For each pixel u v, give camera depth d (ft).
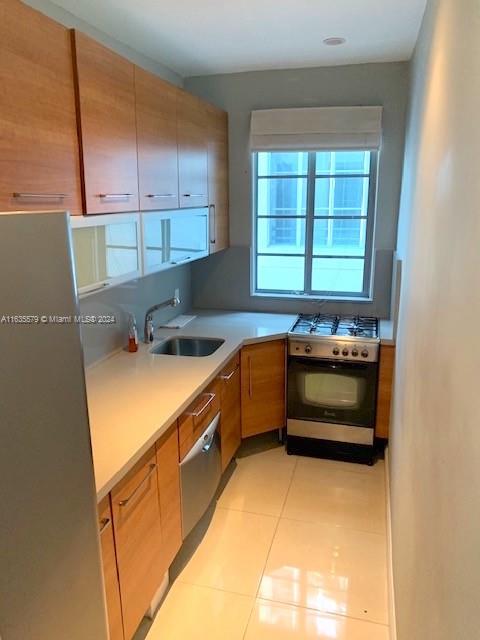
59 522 3.80
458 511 2.93
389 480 9.27
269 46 9.51
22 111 4.91
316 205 12.15
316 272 12.59
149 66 10.23
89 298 8.43
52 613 3.87
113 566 5.51
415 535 4.88
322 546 8.37
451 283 3.62
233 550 8.29
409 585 5.13
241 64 10.73
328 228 12.23
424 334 5.04
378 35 8.88
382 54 10.09
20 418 3.31
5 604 3.42
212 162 10.84
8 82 4.69
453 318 3.44
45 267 3.36
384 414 10.57
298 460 11.09
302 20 8.13
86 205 6.10
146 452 6.15
